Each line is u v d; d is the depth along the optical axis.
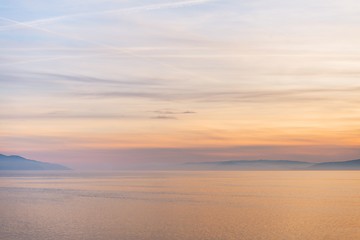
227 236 74.94
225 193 167.50
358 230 79.94
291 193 166.38
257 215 100.94
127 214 102.69
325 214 102.25
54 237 73.75
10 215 101.44
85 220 92.50
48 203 129.25
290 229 81.44
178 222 89.69
